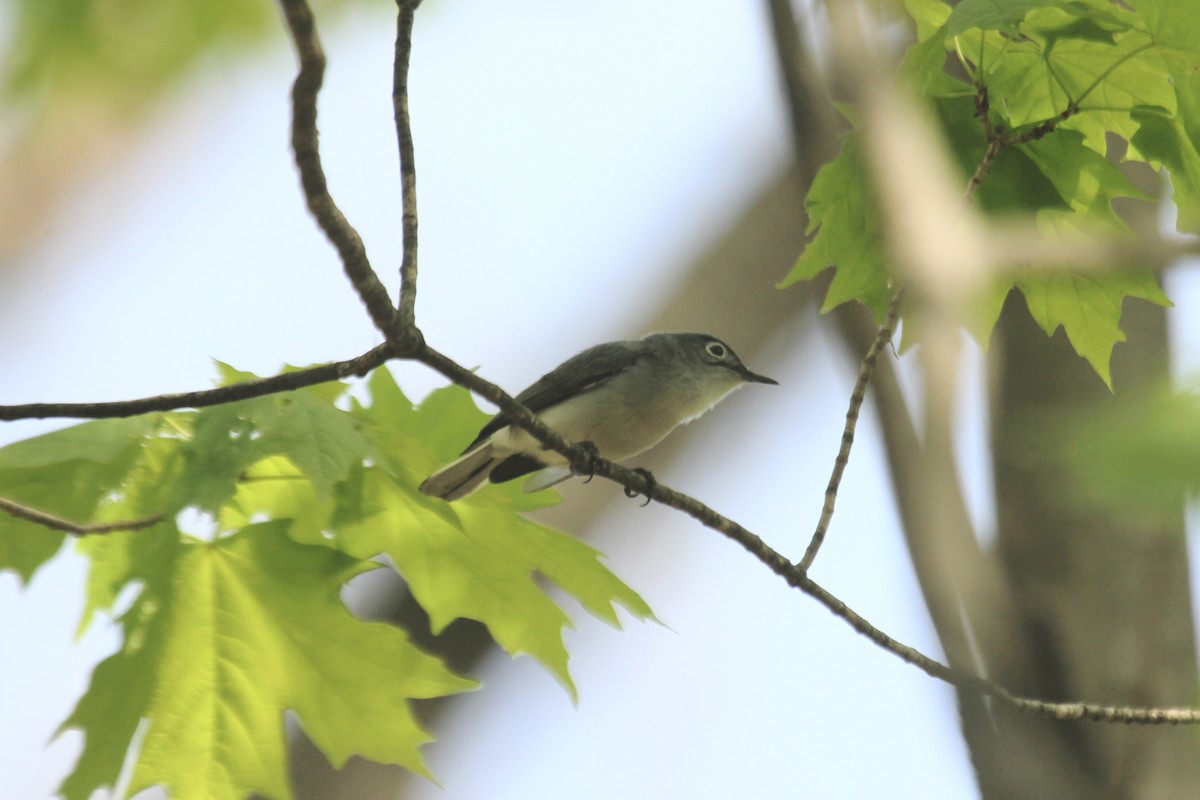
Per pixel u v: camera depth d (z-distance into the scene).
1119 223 8.73
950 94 8.66
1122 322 9.14
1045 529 8.27
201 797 7.62
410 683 7.82
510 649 7.81
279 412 7.02
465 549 7.90
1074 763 7.17
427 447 8.60
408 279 7.23
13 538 7.33
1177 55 7.85
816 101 8.48
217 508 6.60
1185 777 7.43
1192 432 3.84
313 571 7.76
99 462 7.31
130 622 7.61
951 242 7.14
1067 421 4.19
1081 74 8.36
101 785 7.53
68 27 12.38
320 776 13.09
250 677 7.75
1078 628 8.10
